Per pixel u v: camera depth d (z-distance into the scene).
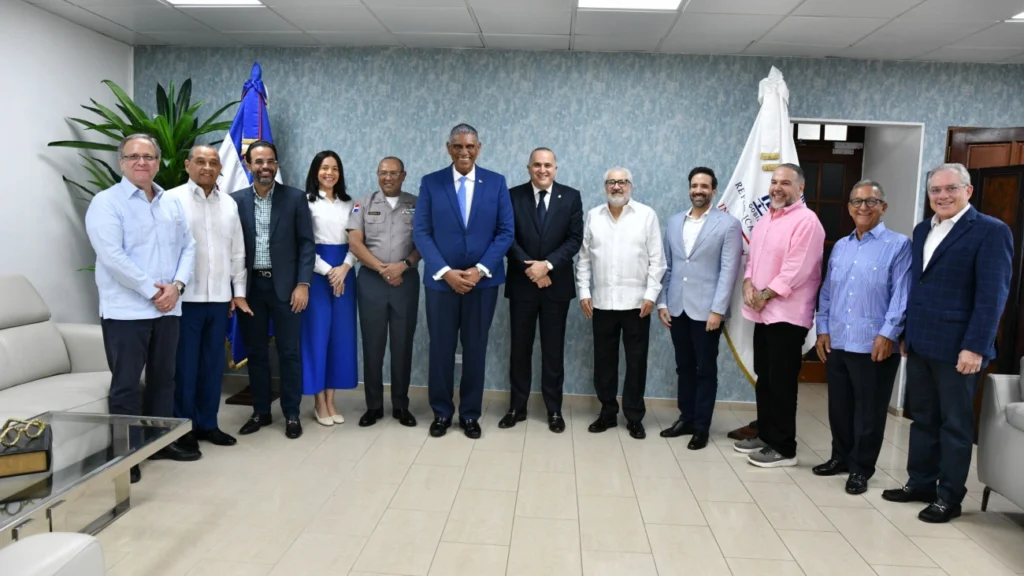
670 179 4.50
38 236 3.91
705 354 3.69
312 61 4.59
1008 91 4.38
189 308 3.37
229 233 3.48
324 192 3.82
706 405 3.70
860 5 3.37
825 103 4.43
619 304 3.80
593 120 4.49
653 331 4.61
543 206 3.82
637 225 3.78
